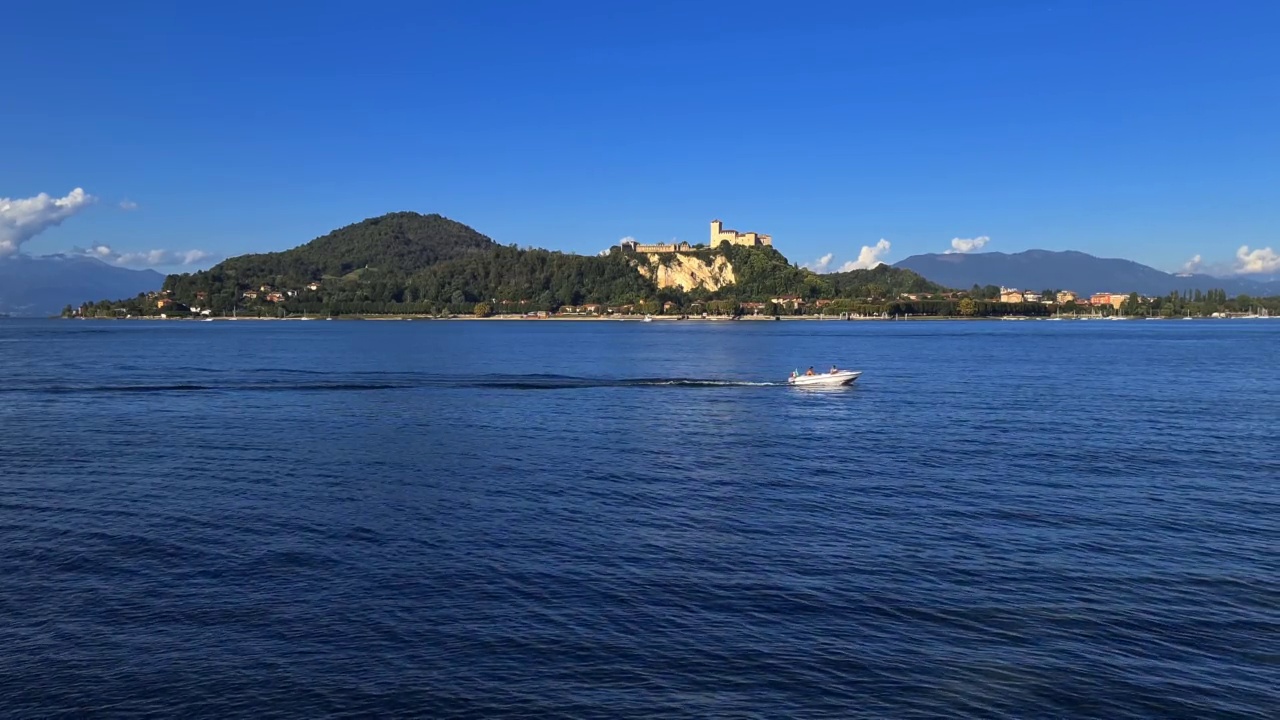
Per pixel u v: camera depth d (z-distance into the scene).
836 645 24.69
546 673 23.00
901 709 21.45
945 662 23.75
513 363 132.38
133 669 23.08
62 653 23.94
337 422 66.62
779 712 21.27
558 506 39.53
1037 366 125.94
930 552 32.75
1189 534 35.19
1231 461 50.50
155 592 28.19
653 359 143.00
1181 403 79.12
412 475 46.41
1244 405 77.50
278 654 23.92
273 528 35.47
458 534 34.78
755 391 90.12
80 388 90.25
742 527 36.06
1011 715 21.25
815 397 84.56
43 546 32.91
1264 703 21.73
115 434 60.47
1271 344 192.25
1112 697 22.03
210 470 47.59
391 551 32.53
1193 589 28.95
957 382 100.38
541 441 57.84
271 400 81.06
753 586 29.06
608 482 44.78
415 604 27.31
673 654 24.08
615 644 24.64
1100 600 27.98
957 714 21.25
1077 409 74.75
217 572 30.09
